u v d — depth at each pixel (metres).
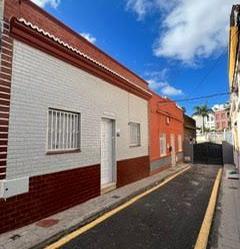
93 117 8.70
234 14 8.32
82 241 5.19
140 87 13.04
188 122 29.23
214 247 5.03
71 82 7.55
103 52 9.62
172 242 5.23
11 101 5.48
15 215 5.49
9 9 5.51
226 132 27.23
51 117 6.82
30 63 6.04
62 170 7.00
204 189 11.05
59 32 7.20
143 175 13.35
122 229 5.91
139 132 13.24
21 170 5.69
